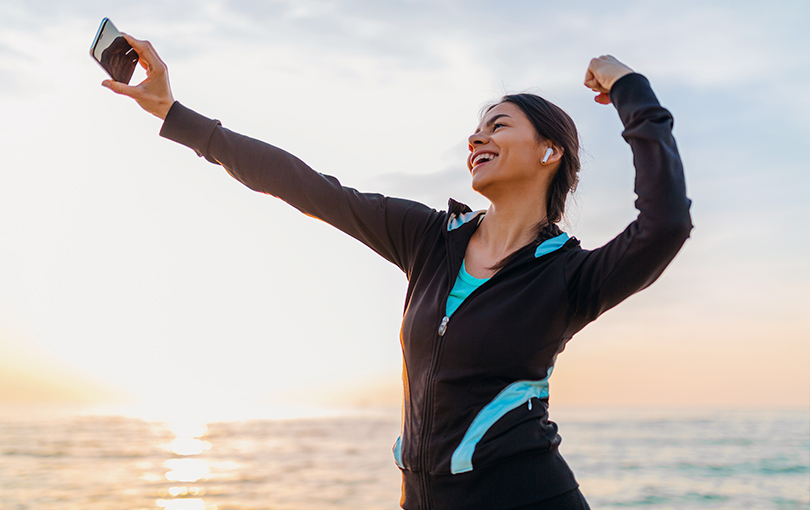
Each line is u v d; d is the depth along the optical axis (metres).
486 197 1.51
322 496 13.31
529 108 1.51
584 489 14.80
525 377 1.30
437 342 1.34
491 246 1.49
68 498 11.78
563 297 1.31
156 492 12.98
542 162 1.48
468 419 1.27
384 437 31.61
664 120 1.26
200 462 19.20
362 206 1.63
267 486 14.69
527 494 1.23
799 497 13.56
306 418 56.31
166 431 31.89
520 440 1.24
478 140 1.52
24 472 15.22
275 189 1.64
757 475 16.78
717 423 41.06
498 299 1.33
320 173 1.67
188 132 1.64
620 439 28.31
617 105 1.33
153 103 1.64
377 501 12.72
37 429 30.89
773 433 31.33
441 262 1.51
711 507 12.60
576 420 45.50
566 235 1.46
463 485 1.25
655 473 17.25
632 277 1.23
